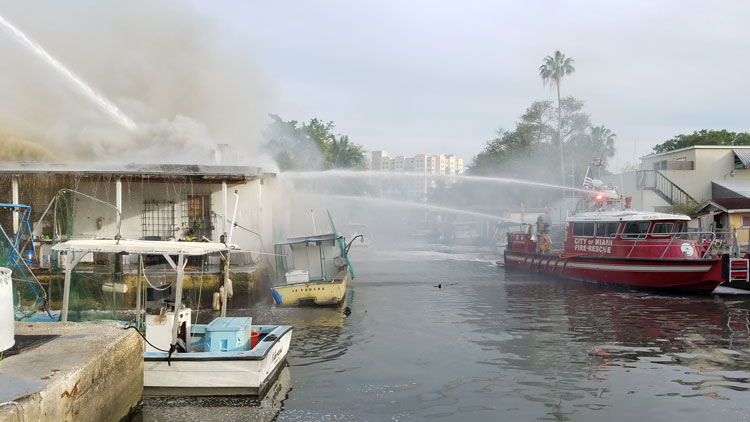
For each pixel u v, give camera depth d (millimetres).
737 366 11008
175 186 20953
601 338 13406
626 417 8422
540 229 27609
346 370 10852
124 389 8195
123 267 17906
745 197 32031
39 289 14203
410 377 10398
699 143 51938
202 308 17141
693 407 8812
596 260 22938
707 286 19562
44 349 7531
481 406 8914
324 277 19797
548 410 8727
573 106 51125
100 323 9359
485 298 19859
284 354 11172
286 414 8555
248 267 18453
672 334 13797
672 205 34156
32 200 19562
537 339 13359
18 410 5398
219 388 9227
